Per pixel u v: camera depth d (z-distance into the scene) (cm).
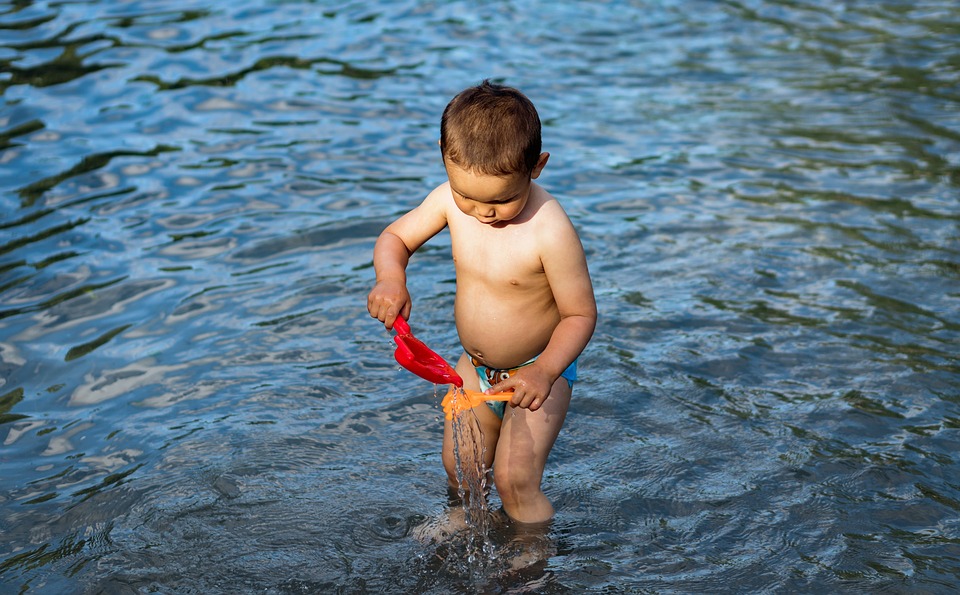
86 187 581
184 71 771
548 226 291
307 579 288
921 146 667
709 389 392
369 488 332
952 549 298
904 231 538
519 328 302
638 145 675
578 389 393
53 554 298
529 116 268
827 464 342
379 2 974
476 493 324
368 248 515
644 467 344
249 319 444
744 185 609
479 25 923
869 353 414
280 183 595
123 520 314
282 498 325
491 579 288
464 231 302
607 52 871
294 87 752
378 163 628
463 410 312
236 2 949
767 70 834
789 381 396
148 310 451
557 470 344
